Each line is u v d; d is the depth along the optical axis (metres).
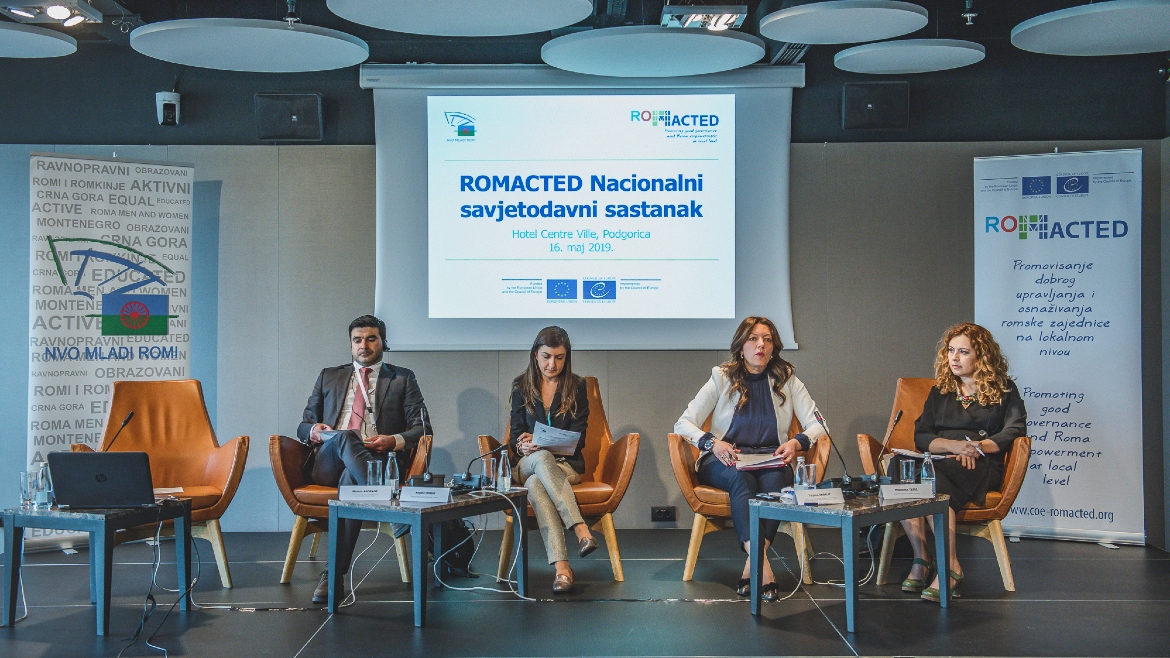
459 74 5.38
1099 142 5.46
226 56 4.74
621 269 5.41
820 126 5.53
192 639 3.38
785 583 4.16
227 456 4.25
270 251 5.52
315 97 5.39
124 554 4.87
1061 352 5.07
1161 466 5.29
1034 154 5.14
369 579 4.27
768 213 5.41
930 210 5.49
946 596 3.76
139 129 5.55
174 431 4.53
